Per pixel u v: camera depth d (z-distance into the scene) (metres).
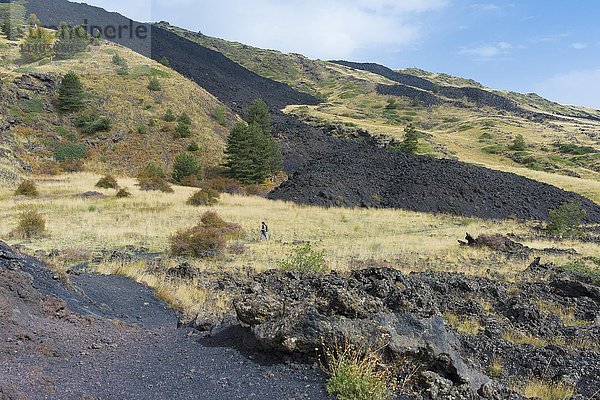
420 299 6.93
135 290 12.12
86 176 43.09
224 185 45.59
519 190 49.25
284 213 32.94
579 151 83.88
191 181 46.03
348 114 118.94
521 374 8.18
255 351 6.64
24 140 47.00
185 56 130.38
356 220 33.03
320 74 179.62
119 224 23.08
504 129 105.12
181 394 5.31
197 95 74.62
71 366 5.98
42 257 14.73
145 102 64.31
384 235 27.73
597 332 10.65
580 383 7.80
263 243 22.09
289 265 13.20
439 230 31.61
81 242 18.61
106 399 5.05
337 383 5.26
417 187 45.59
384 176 49.56
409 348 6.04
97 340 7.31
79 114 55.75
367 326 6.15
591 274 16.42
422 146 81.38
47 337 6.84
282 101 125.31
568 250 24.94
